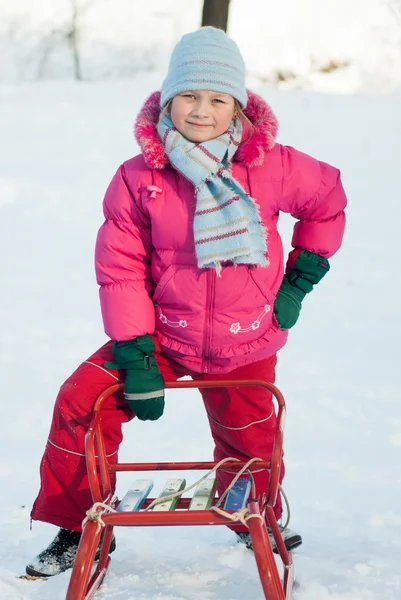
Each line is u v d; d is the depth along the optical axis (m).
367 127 15.68
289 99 18.19
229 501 2.80
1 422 5.23
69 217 10.42
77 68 21.20
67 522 3.37
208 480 3.18
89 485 3.11
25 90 18.72
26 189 11.23
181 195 3.13
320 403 5.52
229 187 3.09
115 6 21.95
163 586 3.28
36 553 3.63
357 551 3.60
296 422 5.21
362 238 9.88
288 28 21.84
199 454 4.73
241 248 3.05
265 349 3.32
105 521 2.65
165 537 3.84
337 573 3.39
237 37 21.72
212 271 3.12
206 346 3.22
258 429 3.44
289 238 9.66
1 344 6.62
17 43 21.25
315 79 21.20
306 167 3.23
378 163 13.36
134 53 21.53
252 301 3.17
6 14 21.50
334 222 3.37
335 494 4.25
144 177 3.17
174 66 3.16
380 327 7.15
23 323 7.09
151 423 5.19
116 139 14.16
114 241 3.22
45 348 6.55
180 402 5.55
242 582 3.30
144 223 3.21
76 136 14.29
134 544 3.73
